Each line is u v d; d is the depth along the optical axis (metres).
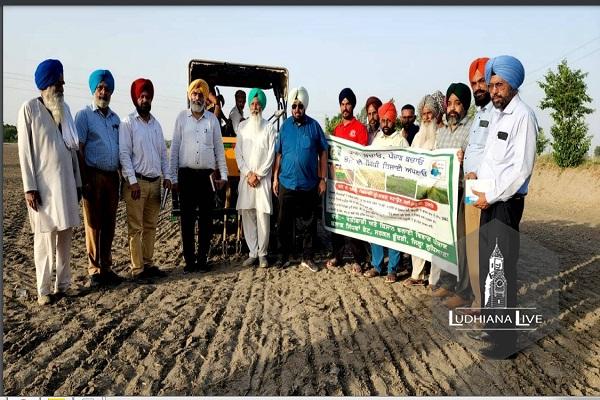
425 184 5.18
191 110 6.08
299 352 3.95
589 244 8.62
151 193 5.80
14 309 4.77
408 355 3.86
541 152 23.06
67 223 4.79
